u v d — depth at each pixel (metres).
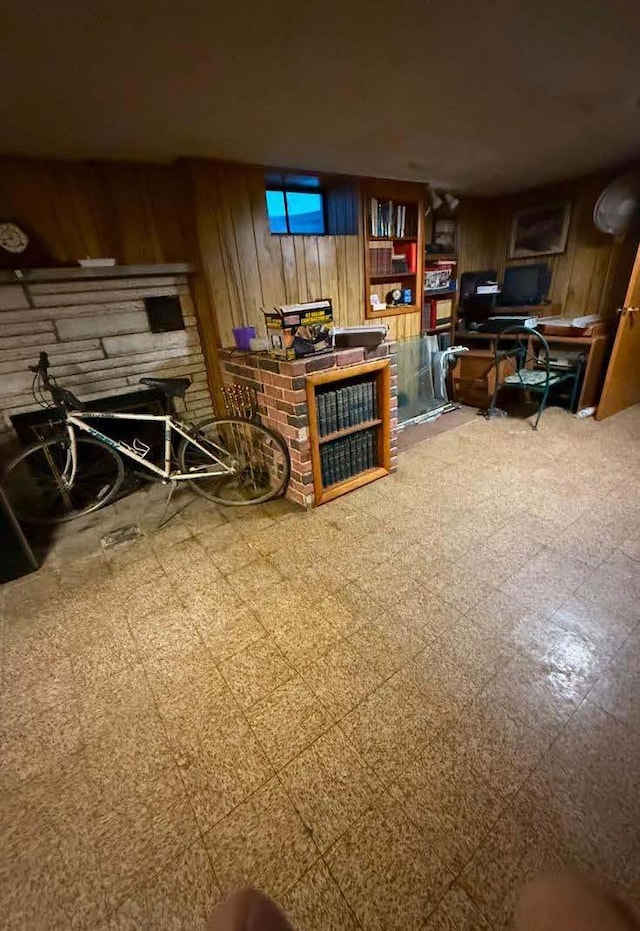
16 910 0.89
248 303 2.73
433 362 3.70
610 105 1.90
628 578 1.70
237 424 2.70
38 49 1.20
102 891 0.91
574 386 3.49
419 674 1.35
